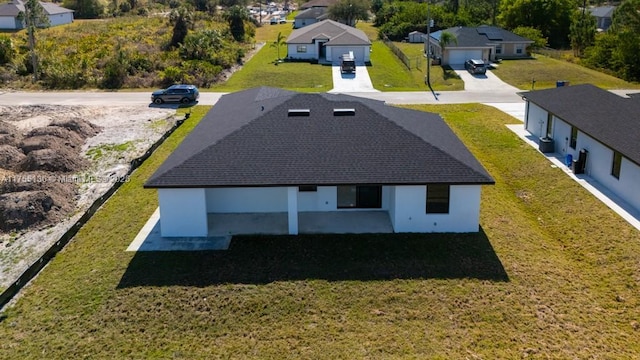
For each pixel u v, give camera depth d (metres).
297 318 16.59
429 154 22.19
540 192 26.69
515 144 33.78
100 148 33.81
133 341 15.63
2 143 32.12
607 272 19.17
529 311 16.86
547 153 31.66
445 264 19.48
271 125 23.83
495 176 29.30
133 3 112.81
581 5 117.25
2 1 108.94
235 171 21.38
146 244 21.09
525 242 21.36
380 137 23.11
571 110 30.47
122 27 77.81
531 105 35.81
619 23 68.00
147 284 18.33
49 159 29.48
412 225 21.81
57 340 15.70
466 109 44.66
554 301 17.41
